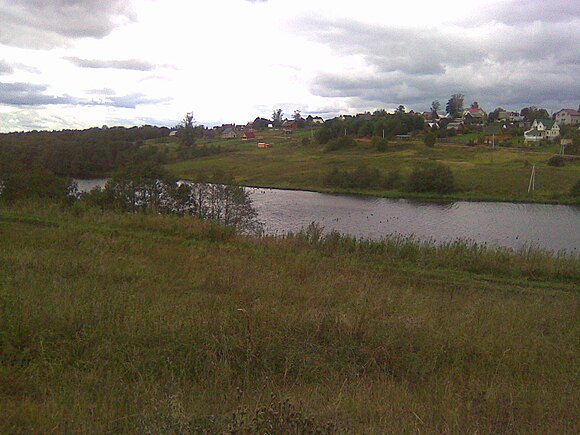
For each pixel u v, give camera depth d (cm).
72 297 663
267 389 471
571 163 7000
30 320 559
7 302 596
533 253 1241
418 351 578
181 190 2622
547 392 498
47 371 475
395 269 1105
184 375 493
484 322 696
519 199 5131
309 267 1003
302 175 6675
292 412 365
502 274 1127
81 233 1174
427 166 6544
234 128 14562
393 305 722
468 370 558
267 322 605
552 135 10344
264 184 6278
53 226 1256
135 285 775
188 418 366
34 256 890
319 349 567
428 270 1117
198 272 868
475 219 3784
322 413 403
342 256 1171
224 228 1334
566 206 4778
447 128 12175
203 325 586
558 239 2877
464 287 1001
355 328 605
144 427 361
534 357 589
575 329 709
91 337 541
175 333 559
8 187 2155
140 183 2509
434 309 740
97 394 435
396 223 3506
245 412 365
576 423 434
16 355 499
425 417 428
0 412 388
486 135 10694
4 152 3200
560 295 970
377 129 10881
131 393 443
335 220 3547
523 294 967
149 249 1061
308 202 4784
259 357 534
